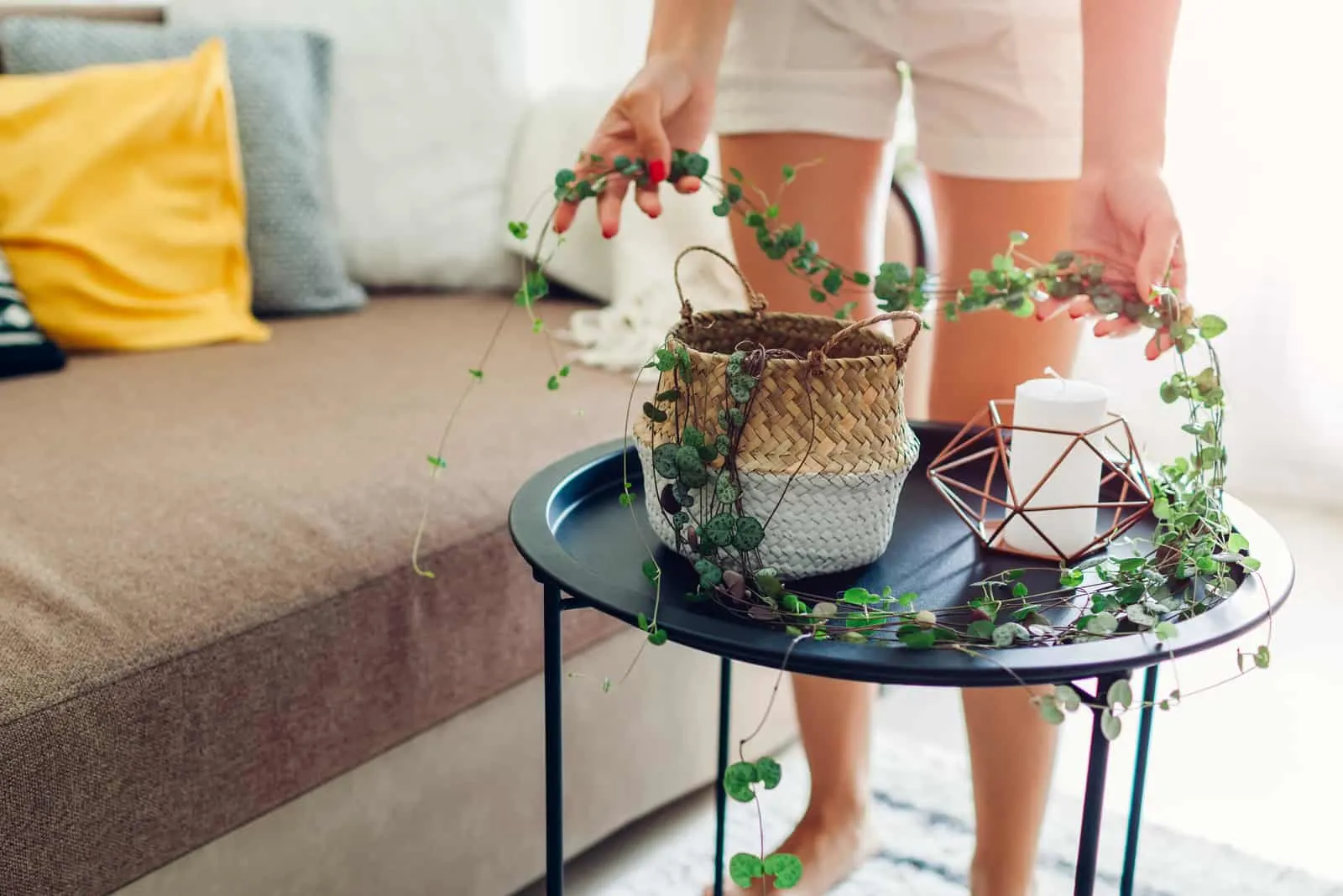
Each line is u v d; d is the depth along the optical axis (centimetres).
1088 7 93
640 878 132
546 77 251
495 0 195
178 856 91
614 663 127
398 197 192
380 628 103
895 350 79
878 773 151
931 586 81
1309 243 215
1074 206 95
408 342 168
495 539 112
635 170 87
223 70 170
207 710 91
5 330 147
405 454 123
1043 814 114
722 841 119
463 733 114
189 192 167
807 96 113
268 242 178
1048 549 85
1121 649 67
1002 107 110
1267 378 224
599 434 133
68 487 111
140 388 145
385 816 108
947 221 118
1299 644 186
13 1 183
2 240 155
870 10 110
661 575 79
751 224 93
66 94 161
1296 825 144
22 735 80
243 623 94
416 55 192
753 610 73
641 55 245
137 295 163
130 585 94
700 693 138
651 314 165
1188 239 221
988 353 114
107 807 86
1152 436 232
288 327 178
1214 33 211
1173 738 163
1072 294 87
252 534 103
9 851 80
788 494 76
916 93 116
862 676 66
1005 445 105
